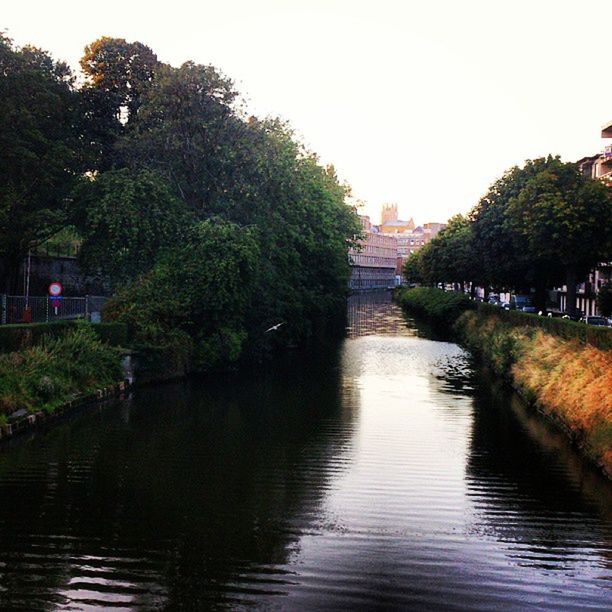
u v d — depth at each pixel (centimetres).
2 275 3762
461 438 2136
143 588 1052
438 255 9444
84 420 2312
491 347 4091
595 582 1109
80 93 4341
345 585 1081
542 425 2334
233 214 3803
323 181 5775
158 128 3728
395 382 3328
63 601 1001
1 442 1972
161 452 1922
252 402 2734
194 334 3444
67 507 1438
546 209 4131
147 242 3378
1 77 3412
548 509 1484
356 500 1523
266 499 1512
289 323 4541
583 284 7350
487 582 1104
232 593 1041
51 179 3566
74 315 3634
